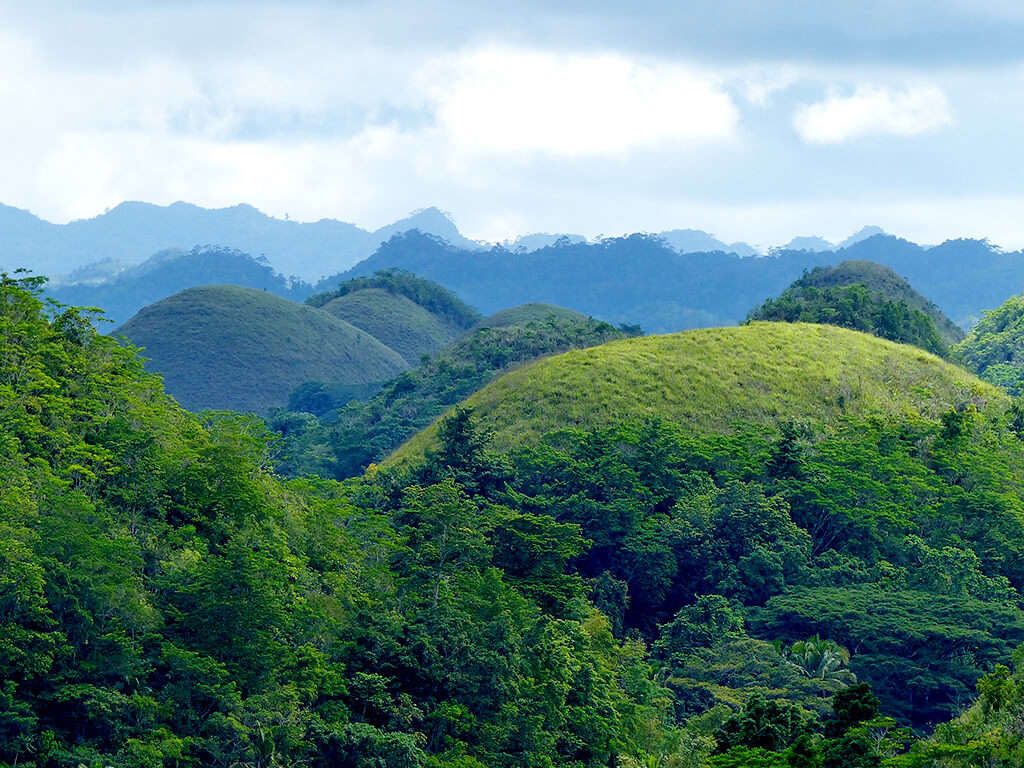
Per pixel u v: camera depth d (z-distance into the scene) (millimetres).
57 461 172875
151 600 160375
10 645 138750
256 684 156875
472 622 180625
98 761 137000
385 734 157500
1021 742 123250
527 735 174000
